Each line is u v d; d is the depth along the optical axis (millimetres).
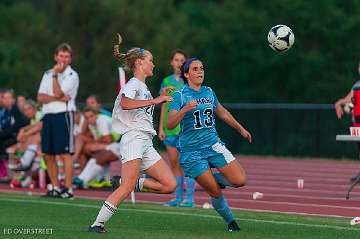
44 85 41375
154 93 105562
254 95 101938
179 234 28000
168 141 37969
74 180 46156
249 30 103500
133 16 110125
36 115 50188
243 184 28984
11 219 32094
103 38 108562
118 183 29672
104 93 107875
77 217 32812
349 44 98312
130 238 26891
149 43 109250
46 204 37562
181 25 112188
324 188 47750
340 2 101875
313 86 98250
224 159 28750
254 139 74562
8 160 51188
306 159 70812
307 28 98938
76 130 47531
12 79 112750
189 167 28797
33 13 136500
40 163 47438
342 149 69625
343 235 27938
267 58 101438
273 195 43562
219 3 124750
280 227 29812
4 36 131875
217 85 104938
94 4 109562
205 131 28891
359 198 41969
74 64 108312
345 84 97250
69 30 110500
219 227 30000
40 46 113188
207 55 105938
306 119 71562
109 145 46406
